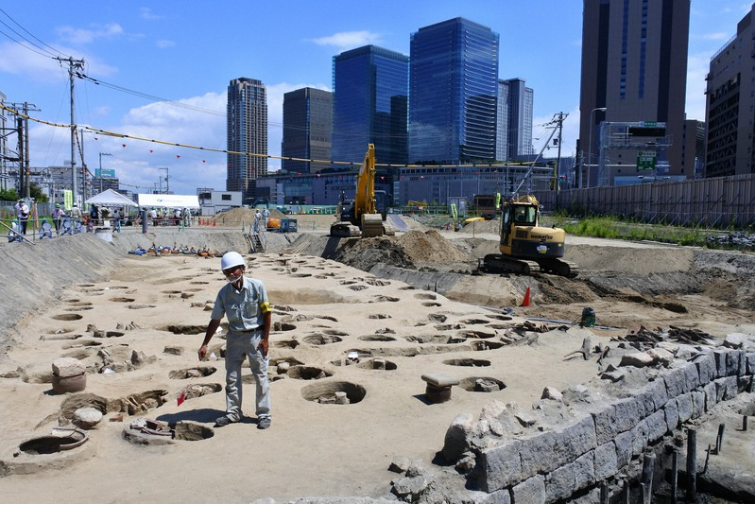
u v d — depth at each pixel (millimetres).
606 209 58250
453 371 11219
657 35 130500
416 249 36156
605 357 12211
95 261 28172
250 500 5766
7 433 7539
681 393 10711
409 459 6629
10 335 13312
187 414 8312
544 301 23859
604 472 8352
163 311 16953
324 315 17047
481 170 118938
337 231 41656
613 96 134375
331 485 6152
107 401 9078
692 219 43969
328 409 8820
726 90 104125
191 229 51094
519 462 6785
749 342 13523
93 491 5887
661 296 26047
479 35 139875
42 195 69000
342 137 167000
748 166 93188
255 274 27516
